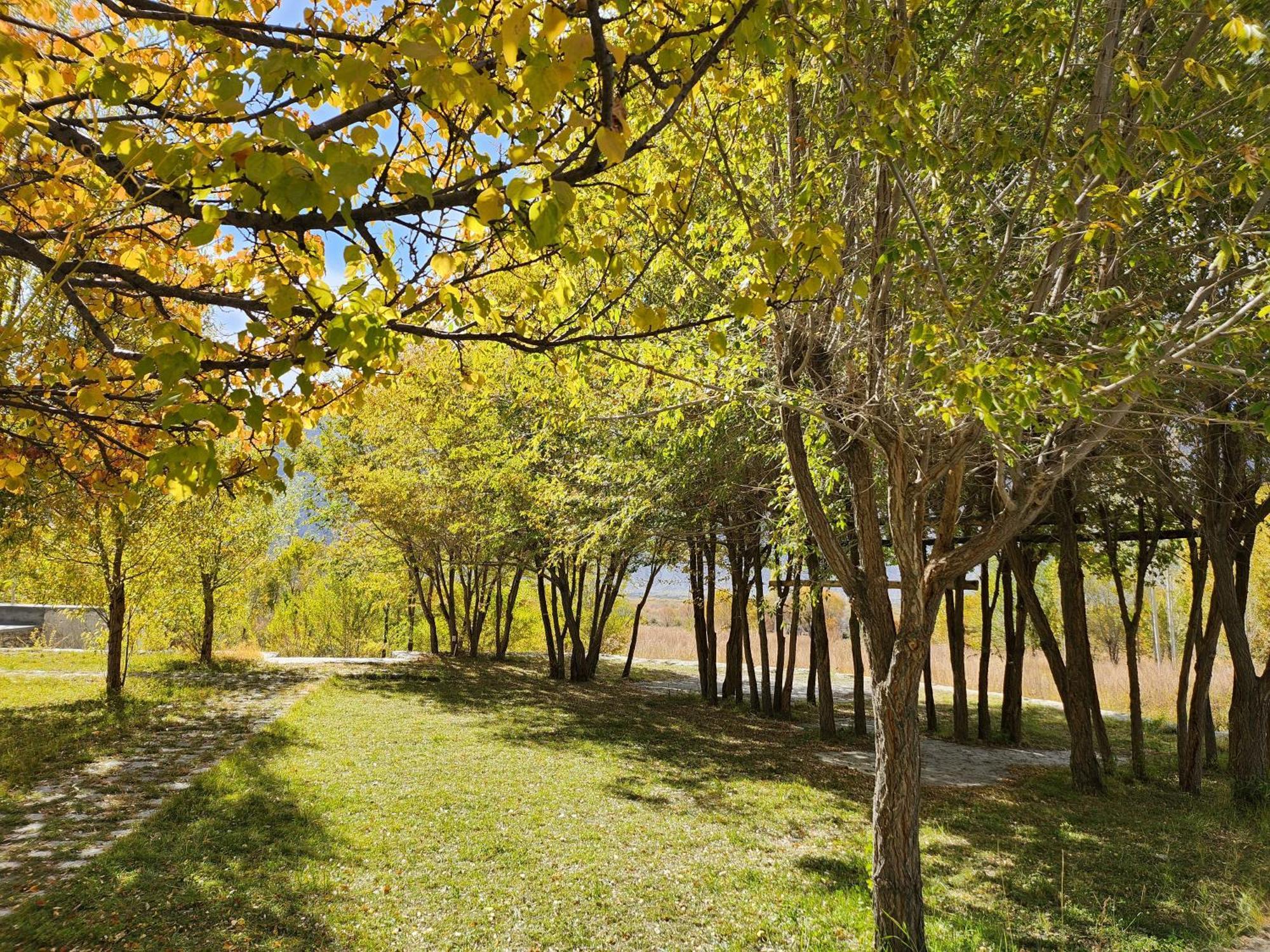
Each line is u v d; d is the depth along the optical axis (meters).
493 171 1.88
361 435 22.69
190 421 1.81
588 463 13.00
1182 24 4.25
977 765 11.90
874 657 5.23
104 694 14.05
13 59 1.58
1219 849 7.43
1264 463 9.34
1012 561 11.08
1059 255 3.80
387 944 4.81
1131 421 5.68
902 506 4.88
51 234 2.24
